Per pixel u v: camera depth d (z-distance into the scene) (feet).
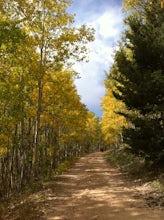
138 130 55.01
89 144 306.14
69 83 76.74
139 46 55.67
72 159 135.33
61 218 33.30
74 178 66.33
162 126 54.65
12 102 46.83
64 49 55.31
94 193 46.21
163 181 45.19
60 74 64.90
